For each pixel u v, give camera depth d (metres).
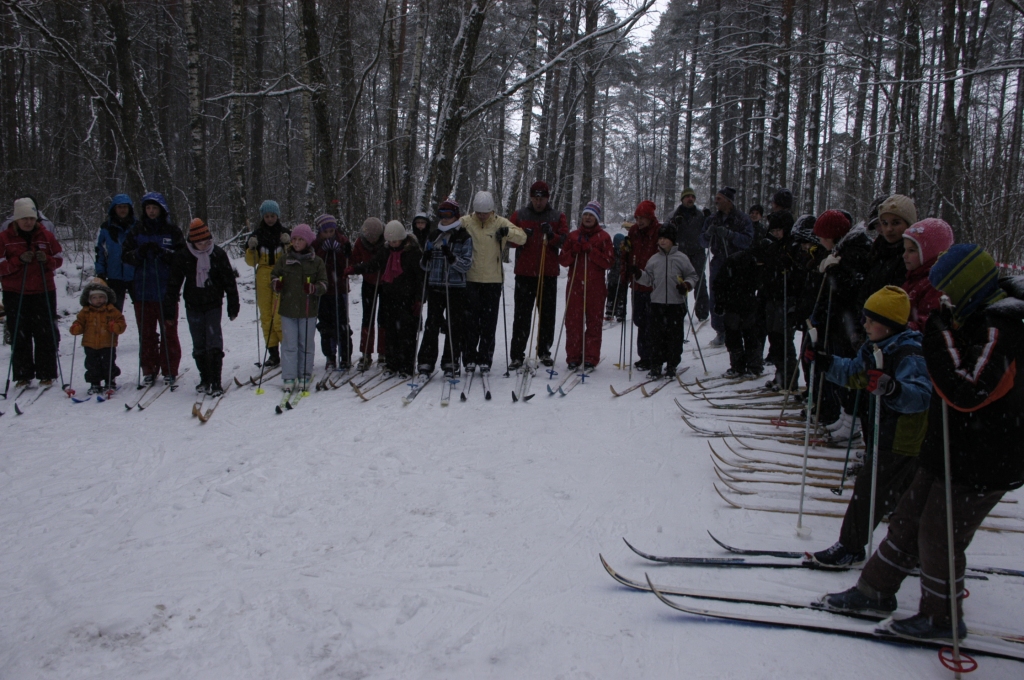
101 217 15.70
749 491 4.13
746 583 3.06
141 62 17.72
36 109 22.53
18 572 3.29
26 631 2.77
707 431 5.22
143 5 16.20
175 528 3.75
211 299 6.36
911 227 3.30
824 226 4.84
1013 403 2.27
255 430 5.46
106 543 3.59
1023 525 3.63
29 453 4.98
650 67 30.30
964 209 11.71
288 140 18.14
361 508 3.96
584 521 3.77
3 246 6.43
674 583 3.07
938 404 2.48
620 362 7.45
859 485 3.14
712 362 7.69
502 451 4.89
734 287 6.55
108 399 6.43
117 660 2.56
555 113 19.83
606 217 45.19
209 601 2.96
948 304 2.34
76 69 9.91
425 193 9.81
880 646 2.57
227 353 8.55
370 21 17.27
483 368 6.95
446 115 9.64
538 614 2.84
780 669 2.45
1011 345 2.21
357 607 2.90
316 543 3.54
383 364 7.45
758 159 17.14
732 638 2.65
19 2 10.25
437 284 6.61
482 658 2.54
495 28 16.59
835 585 3.04
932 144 16.89
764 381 6.64
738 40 20.09
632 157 41.91
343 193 15.94
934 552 2.49
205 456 4.88
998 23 20.22
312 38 10.17
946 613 2.51
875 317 2.94
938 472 2.47
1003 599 2.90
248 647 2.64
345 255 7.31
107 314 6.50
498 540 3.55
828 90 24.67
